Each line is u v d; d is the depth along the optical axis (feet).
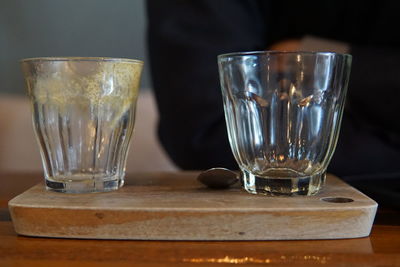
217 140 2.29
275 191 1.42
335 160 2.25
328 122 1.43
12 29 4.09
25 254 1.25
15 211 1.33
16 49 4.10
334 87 1.41
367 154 2.27
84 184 1.46
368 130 2.34
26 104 3.69
